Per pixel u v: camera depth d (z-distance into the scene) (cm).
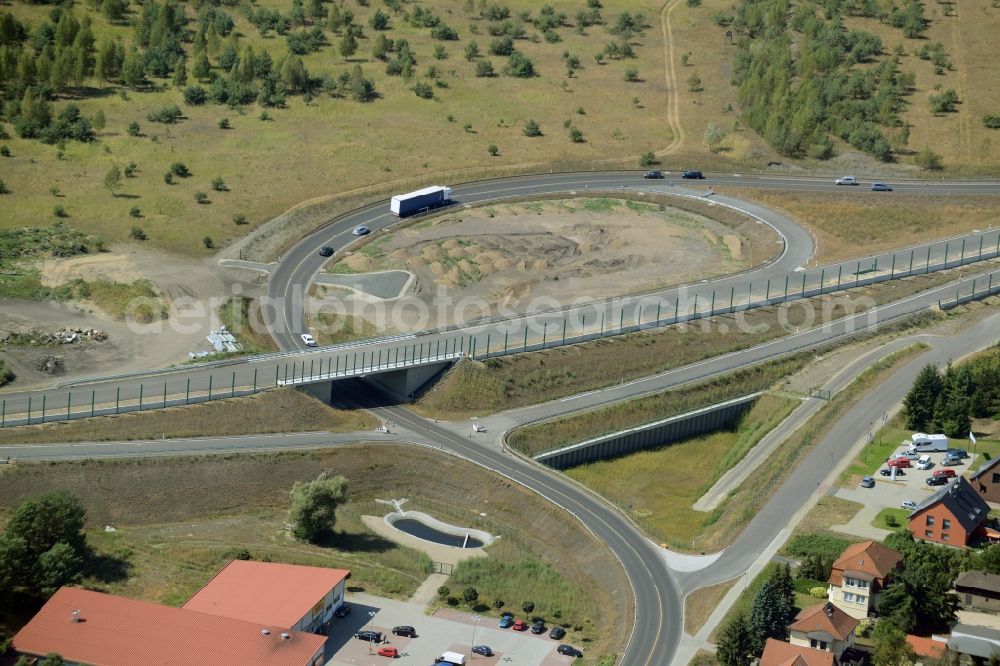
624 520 18488
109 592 15900
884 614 15025
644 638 15375
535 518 18675
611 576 16988
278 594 15762
